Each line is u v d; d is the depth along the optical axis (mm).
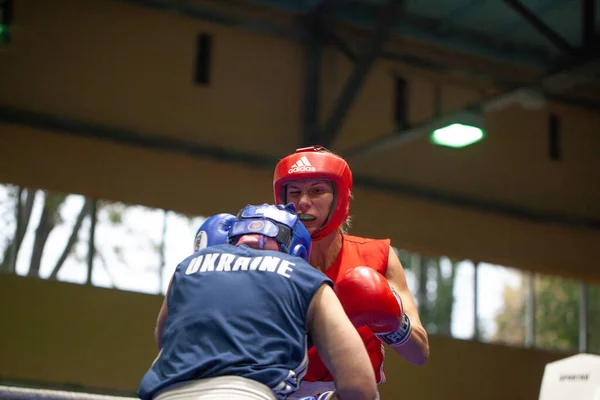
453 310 15406
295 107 9469
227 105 9125
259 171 9164
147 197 8602
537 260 10500
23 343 8055
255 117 9234
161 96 8852
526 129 10758
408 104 10023
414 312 2482
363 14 9555
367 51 8586
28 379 8000
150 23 8961
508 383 10023
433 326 15148
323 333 1807
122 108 8641
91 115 8492
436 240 9898
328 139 8906
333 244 2578
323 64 9648
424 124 8094
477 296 10500
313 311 1825
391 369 9438
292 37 9555
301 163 2484
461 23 9688
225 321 1759
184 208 8742
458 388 9742
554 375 2494
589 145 11141
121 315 8539
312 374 2400
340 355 1783
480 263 10391
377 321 2182
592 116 11273
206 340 1750
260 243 1957
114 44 8742
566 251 10734
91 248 8898
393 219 9703
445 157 10156
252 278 1819
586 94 11195
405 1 8453
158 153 8742
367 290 2158
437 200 9938
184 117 8906
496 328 15648
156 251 12891
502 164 10484
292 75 9539
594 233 10977
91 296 8453
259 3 9359
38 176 8188
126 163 8586
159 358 1807
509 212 10367
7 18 8242
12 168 8086
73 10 8625
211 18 9195
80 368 8234
